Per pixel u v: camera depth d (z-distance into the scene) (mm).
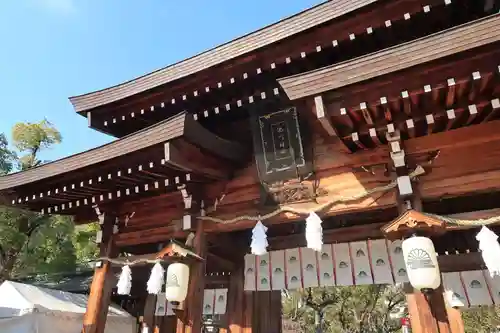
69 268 15234
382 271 5820
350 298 23797
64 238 14852
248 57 5422
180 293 5055
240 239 8062
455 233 7047
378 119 4215
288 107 5301
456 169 4289
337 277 6086
